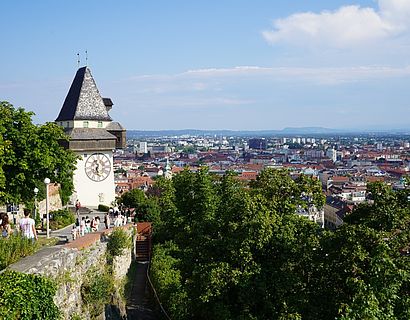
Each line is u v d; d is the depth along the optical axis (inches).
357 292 825.5
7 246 1087.0
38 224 1999.3
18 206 2031.3
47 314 884.6
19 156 1706.4
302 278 1050.1
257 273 1045.2
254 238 1065.5
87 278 1376.7
